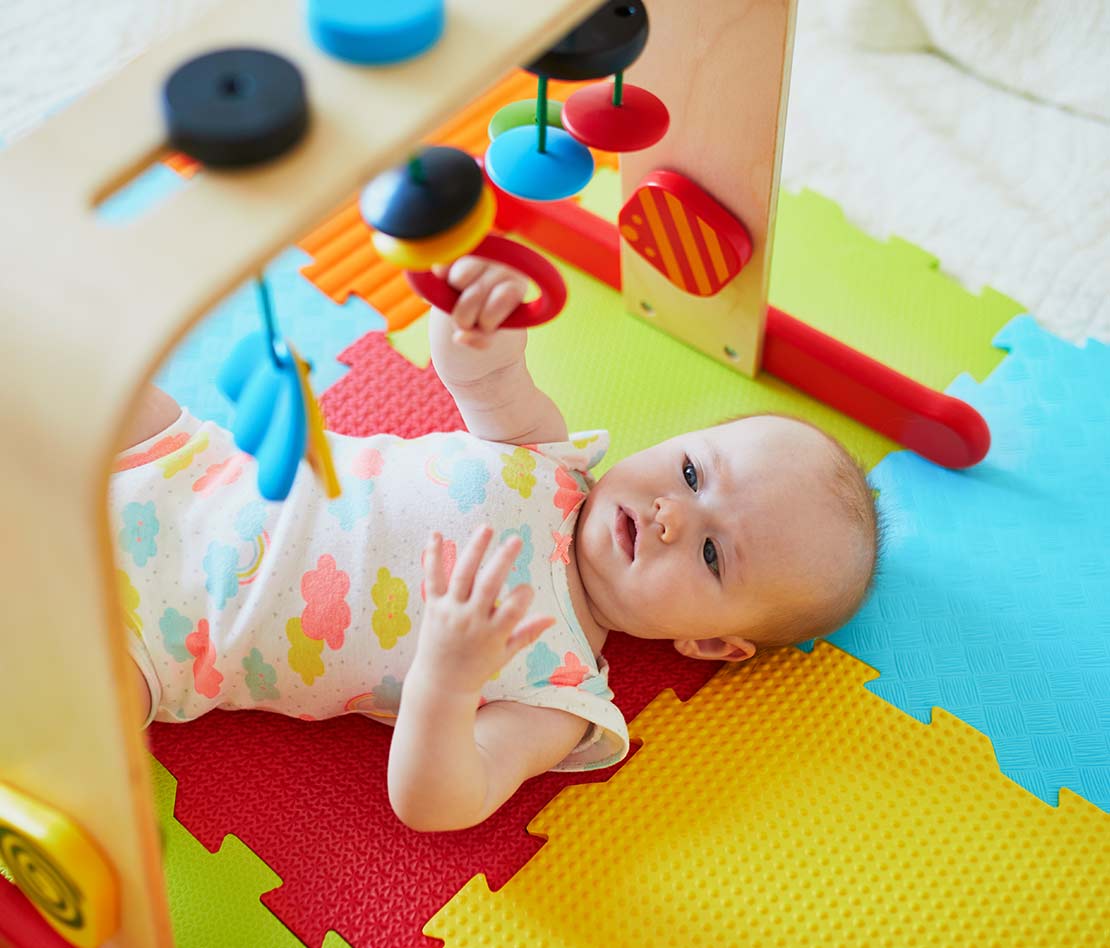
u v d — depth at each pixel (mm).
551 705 1035
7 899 942
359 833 1072
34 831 774
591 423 1354
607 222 1441
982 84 1674
